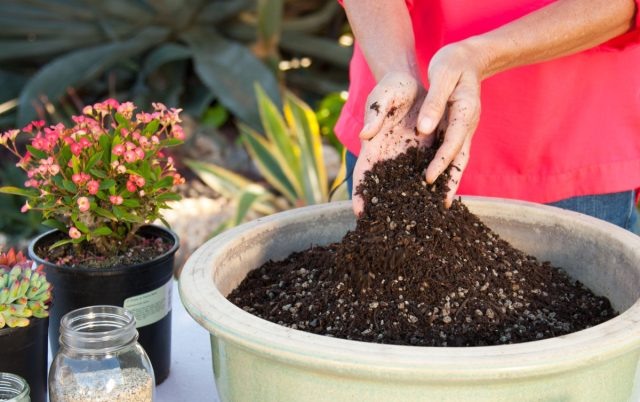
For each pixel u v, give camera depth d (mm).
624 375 950
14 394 953
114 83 3592
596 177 1333
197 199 2914
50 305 1073
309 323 1047
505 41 1135
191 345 1280
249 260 1175
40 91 3170
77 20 3602
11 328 1031
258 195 2465
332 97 3357
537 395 897
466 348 877
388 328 1019
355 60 1436
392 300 1046
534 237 1213
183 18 3439
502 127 1327
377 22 1219
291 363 893
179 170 3158
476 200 1229
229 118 3652
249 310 1097
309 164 2553
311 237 1236
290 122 2650
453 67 1092
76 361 1002
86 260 1180
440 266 1066
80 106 3439
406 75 1144
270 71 3273
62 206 1163
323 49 3643
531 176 1351
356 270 1066
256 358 935
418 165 1148
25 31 3535
